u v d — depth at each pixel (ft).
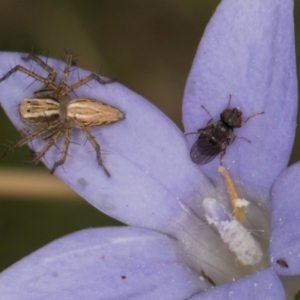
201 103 0.50
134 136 0.50
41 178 0.56
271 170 0.50
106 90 0.50
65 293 0.49
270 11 0.49
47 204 0.58
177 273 0.50
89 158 0.50
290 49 0.48
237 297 0.47
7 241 0.57
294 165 0.48
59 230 0.58
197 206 0.51
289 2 0.49
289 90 0.49
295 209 0.48
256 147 0.50
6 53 0.51
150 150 0.50
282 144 0.49
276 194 0.49
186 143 0.50
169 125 0.50
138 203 0.50
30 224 0.58
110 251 0.49
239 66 0.49
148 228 0.50
